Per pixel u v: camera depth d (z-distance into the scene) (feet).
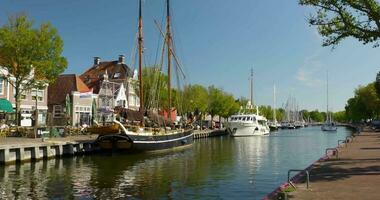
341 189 45.44
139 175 81.71
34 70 131.23
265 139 237.66
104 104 218.79
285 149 155.74
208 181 73.97
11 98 157.17
